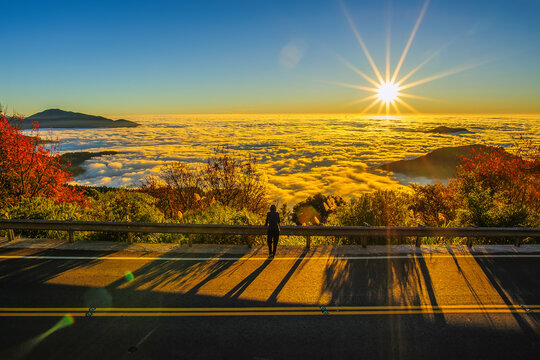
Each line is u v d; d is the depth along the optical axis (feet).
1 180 57.72
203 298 20.72
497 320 19.38
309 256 28.27
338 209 43.01
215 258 27.37
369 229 29.96
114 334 16.94
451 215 57.11
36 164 60.03
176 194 57.00
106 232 32.63
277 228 27.66
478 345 17.04
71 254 27.48
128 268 24.95
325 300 20.93
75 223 29.32
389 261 27.53
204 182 56.95
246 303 20.27
